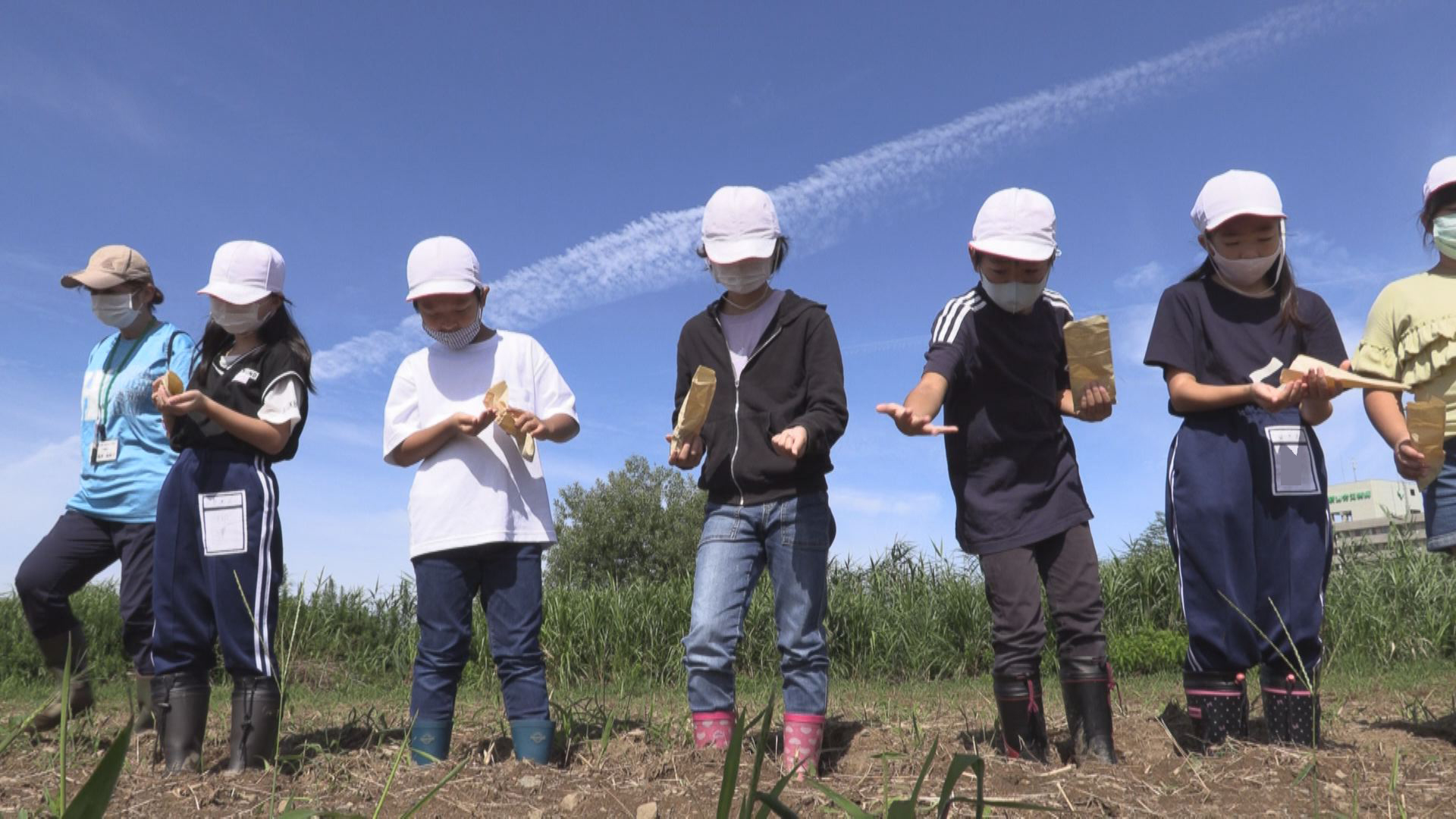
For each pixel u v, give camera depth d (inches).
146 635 150.9
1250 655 122.1
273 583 127.3
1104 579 418.6
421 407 134.3
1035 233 118.8
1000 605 122.6
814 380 125.8
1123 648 365.1
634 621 400.2
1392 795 101.4
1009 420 124.0
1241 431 122.0
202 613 126.3
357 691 323.0
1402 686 234.1
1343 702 192.5
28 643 372.2
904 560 469.4
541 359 139.4
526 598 130.2
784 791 105.7
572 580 460.8
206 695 128.7
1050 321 126.6
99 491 150.3
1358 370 137.0
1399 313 134.5
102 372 154.6
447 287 129.3
